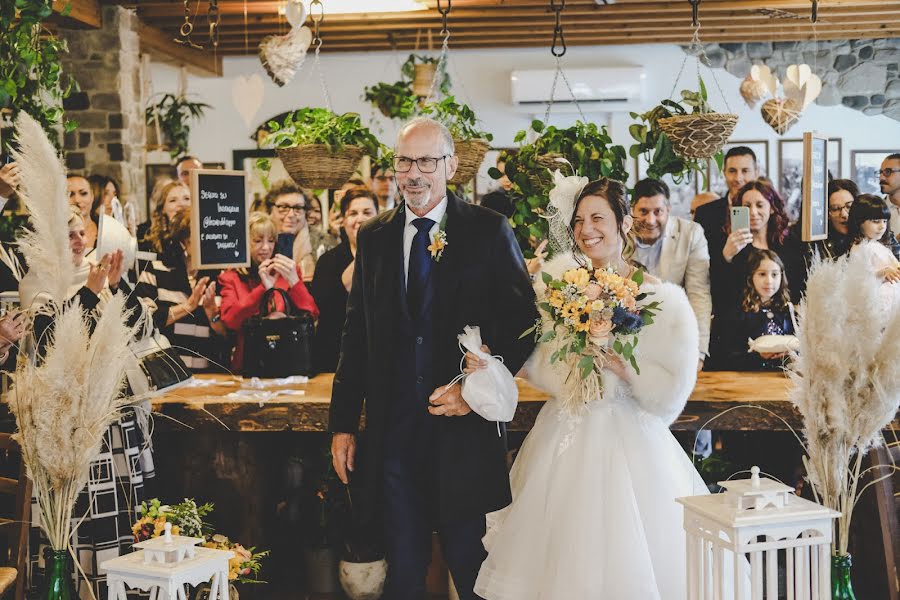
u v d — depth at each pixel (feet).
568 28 24.85
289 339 13.61
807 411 7.86
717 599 7.63
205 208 13.67
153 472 12.46
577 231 10.72
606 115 30.19
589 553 10.03
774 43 29.30
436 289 10.04
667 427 10.94
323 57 29.84
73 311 8.67
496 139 30.30
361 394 10.66
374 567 13.26
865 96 29.37
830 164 29.84
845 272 7.72
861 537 12.33
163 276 16.26
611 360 10.42
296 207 18.83
